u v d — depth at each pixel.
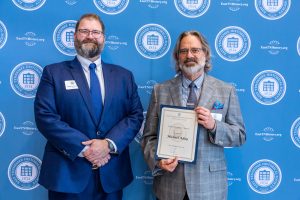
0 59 2.04
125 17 2.08
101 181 1.71
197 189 1.60
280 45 2.13
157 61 2.11
